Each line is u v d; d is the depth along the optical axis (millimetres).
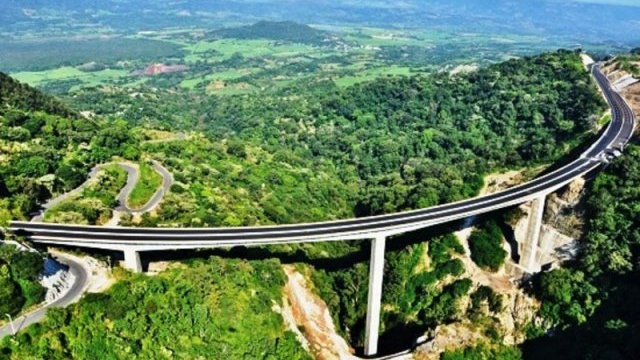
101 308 107812
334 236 135125
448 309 153875
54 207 143375
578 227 158000
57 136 191750
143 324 110000
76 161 170125
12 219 133750
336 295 159125
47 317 100812
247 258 144875
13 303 102438
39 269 108188
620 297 134500
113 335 106375
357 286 168000
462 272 160500
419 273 164625
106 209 146125
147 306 113125
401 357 140625
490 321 146125
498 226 167125
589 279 142375
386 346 154500
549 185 162125
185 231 134250
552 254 161500
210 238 130000
